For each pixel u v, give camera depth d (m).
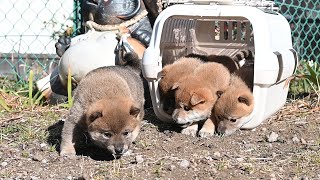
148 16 1.73
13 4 2.12
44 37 2.14
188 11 1.42
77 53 1.62
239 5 1.46
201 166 1.21
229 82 1.48
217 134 1.43
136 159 1.23
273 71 1.37
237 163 1.23
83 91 1.26
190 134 1.43
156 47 1.45
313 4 2.14
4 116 1.58
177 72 1.47
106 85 1.26
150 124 1.51
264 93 1.41
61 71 1.65
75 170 1.19
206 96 1.42
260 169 1.20
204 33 1.81
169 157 1.25
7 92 1.78
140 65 1.55
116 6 1.68
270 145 1.36
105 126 1.18
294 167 1.22
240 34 1.78
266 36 1.38
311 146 1.35
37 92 1.75
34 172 1.19
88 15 1.73
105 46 1.62
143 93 1.48
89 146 1.33
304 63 1.98
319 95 1.69
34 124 1.51
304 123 1.54
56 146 1.34
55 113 1.61
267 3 1.59
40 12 2.16
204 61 1.58
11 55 2.11
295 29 2.12
